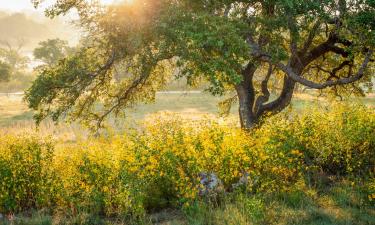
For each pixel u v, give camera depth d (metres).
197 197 10.00
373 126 12.20
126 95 14.95
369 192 10.42
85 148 10.97
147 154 9.99
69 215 10.21
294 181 11.47
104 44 12.20
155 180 10.48
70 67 12.30
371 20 11.45
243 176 10.80
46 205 11.00
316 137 12.13
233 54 10.89
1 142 11.77
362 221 9.33
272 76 18.75
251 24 12.37
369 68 16.47
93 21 11.80
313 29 12.99
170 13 11.02
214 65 10.45
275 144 10.82
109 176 10.14
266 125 12.11
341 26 12.39
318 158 12.27
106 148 11.08
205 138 10.45
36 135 12.28
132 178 9.85
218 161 10.14
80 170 10.12
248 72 14.98
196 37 10.34
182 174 10.03
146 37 11.23
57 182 10.50
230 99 18.89
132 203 9.92
